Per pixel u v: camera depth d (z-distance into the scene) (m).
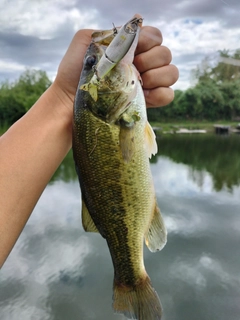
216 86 50.84
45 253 9.60
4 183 1.77
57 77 2.16
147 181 2.15
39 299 7.70
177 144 33.12
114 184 2.08
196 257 9.38
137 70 2.13
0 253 1.70
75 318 7.07
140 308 2.07
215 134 43.53
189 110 51.03
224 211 12.64
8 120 52.06
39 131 1.96
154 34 2.07
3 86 56.50
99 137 2.05
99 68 1.84
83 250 9.80
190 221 11.67
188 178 18.05
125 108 2.05
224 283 8.22
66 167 19.94
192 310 7.36
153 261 9.22
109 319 7.12
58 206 13.31
